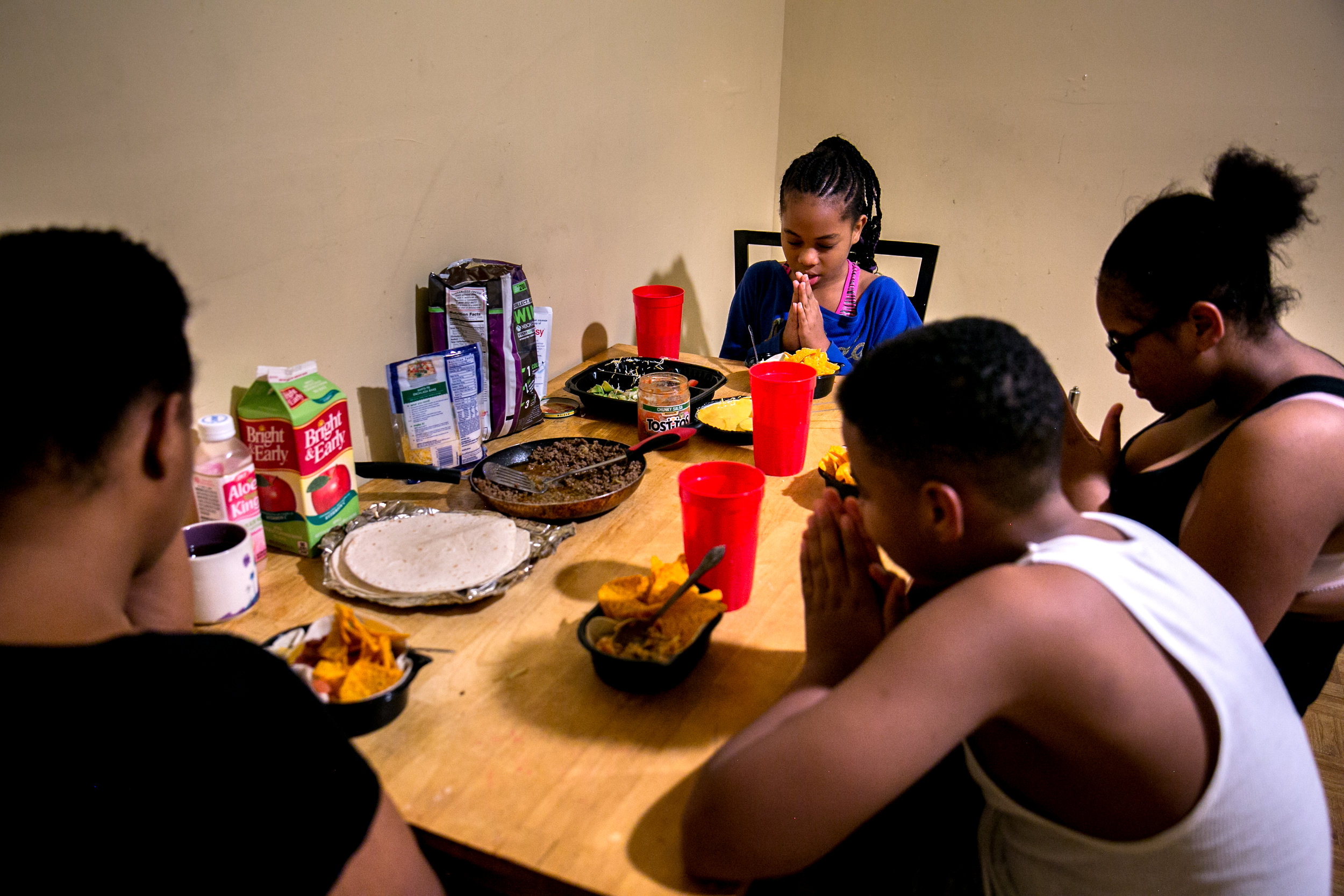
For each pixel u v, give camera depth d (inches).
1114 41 97.6
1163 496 44.8
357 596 43.2
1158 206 41.1
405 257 61.3
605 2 76.5
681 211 98.7
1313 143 92.4
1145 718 27.0
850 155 84.6
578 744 34.6
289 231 52.2
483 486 52.9
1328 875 31.7
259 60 48.4
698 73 95.2
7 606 21.3
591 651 36.8
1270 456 37.8
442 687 37.9
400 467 54.4
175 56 44.2
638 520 52.2
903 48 108.0
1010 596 27.3
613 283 88.0
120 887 19.9
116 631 23.1
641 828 30.7
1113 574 28.1
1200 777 27.6
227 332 49.7
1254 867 28.5
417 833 31.1
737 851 27.8
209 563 40.8
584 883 28.6
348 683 35.1
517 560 45.6
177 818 20.5
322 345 56.1
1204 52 94.0
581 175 78.7
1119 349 44.3
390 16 55.9
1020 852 32.2
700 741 34.8
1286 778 29.1
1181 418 49.6
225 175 47.9
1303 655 45.5
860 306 86.5
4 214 38.7
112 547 23.2
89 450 21.7
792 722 28.3
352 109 54.7
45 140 39.6
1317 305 97.5
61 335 20.7
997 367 27.7
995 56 103.8
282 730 22.4
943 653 27.0
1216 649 28.2
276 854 21.5
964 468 28.2
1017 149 106.4
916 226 115.8
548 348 74.7
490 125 66.4
